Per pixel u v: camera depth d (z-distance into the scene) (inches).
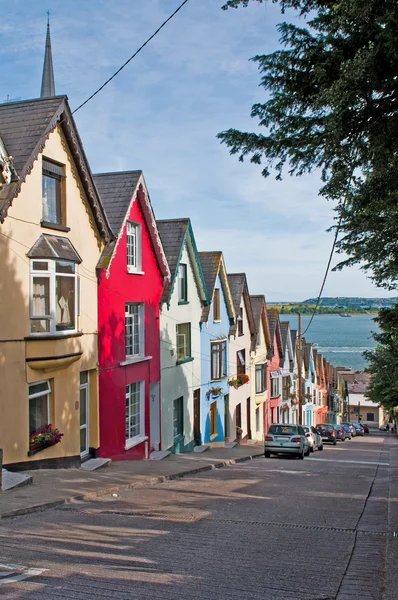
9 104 634.8
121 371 776.9
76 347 638.5
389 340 781.9
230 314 1295.5
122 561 295.0
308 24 350.6
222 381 1242.6
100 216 703.7
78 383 655.8
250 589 257.9
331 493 602.2
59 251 606.9
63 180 649.0
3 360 548.4
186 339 1056.2
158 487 597.3
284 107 372.5
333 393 3383.4
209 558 309.1
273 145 383.2
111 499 500.4
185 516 430.9
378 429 4133.9
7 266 551.5
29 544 324.8
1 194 550.0
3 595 237.3
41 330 595.8
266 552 327.9
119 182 809.5
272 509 483.2
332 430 1779.0
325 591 258.2
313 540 365.1
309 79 359.3
